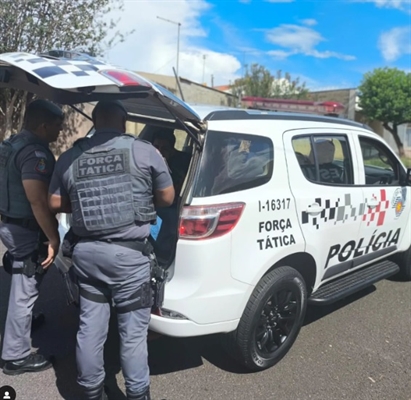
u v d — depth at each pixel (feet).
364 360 11.02
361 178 12.89
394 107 91.40
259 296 9.55
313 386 9.89
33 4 26.03
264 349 10.27
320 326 12.72
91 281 8.06
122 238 7.82
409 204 14.98
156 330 8.84
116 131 7.97
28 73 7.16
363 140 13.39
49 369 10.11
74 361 10.48
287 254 10.06
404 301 14.67
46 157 8.82
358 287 12.69
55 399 9.09
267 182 9.83
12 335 9.65
